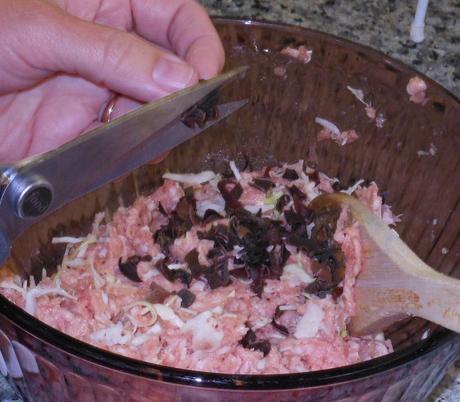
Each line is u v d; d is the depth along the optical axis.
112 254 0.34
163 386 0.21
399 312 0.28
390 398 0.24
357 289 0.31
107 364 0.21
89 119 0.35
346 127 0.35
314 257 0.34
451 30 0.45
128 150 0.25
